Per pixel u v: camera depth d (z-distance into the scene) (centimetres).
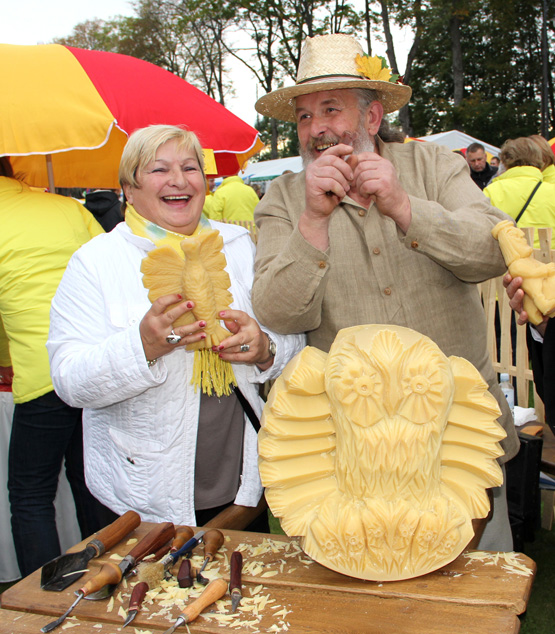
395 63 2173
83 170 315
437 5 2266
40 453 202
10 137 193
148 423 152
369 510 112
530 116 2481
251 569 120
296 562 123
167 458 152
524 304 136
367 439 111
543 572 251
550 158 404
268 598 111
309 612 106
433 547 111
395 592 109
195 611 106
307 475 118
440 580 112
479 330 164
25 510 202
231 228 178
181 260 131
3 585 260
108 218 369
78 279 153
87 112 201
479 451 118
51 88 204
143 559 124
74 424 204
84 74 216
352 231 156
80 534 254
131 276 153
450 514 113
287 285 138
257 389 173
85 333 150
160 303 127
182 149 151
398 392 110
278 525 298
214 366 151
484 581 111
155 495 154
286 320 145
